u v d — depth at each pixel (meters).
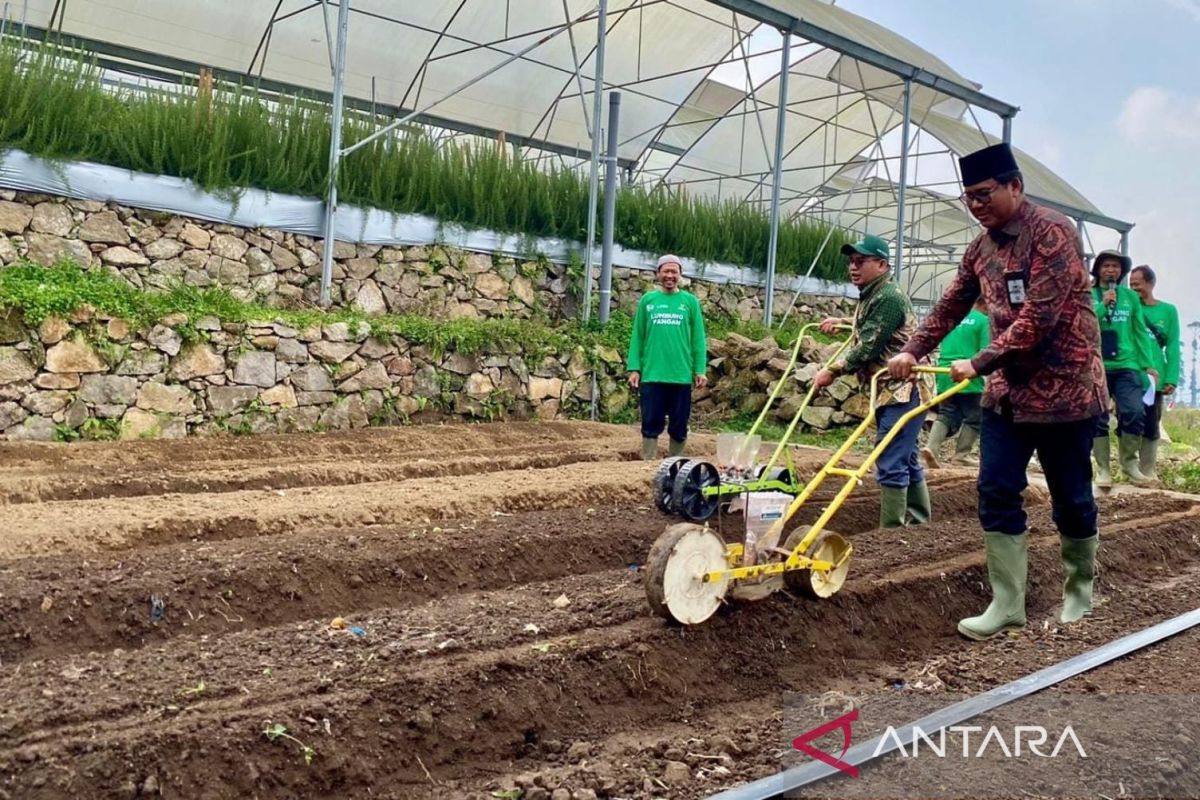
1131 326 10.82
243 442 9.06
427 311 12.27
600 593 4.98
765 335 15.00
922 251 29.91
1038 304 4.45
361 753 3.37
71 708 3.28
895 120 21.95
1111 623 5.29
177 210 10.33
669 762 3.49
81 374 8.75
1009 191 4.57
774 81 20.53
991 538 5.16
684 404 8.95
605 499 7.13
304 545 5.16
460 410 11.45
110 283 9.41
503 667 3.86
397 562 5.16
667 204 15.31
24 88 9.49
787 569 4.75
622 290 14.38
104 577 4.46
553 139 20.44
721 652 4.46
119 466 7.66
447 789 3.40
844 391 13.05
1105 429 9.40
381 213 11.88
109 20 15.13
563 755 3.67
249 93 12.66
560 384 12.44
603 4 13.01
